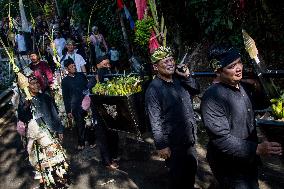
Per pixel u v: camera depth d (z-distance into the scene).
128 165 5.10
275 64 6.29
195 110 5.93
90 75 5.31
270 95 2.92
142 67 4.10
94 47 9.91
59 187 4.59
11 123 8.04
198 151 5.12
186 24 7.77
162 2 7.66
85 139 6.01
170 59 3.40
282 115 2.50
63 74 7.23
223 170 2.76
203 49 7.17
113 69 9.89
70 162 5.57
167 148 3.37
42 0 13.14
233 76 2.56
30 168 5.66
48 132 4.35
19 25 11.61
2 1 14.94
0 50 13.80
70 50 7.38
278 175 4.25
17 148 6.57
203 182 4.41
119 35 9.95
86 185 4.82
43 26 12.19
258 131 5.05
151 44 3.79
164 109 3.44
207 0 6.91
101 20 10.71
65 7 13.65
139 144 5.66
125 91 3.84
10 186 5.22
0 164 6.00
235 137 2.57
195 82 3.65
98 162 5.41
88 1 11.23
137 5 3.87
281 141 2.47
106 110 3.94
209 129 2.63
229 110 2.61
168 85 3.49
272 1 6.26
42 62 7.00
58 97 6.95
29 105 4.28
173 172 3.51
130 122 3.77
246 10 6.50
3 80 11.02
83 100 5.34
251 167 2.74
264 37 6.47
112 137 4.96
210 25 6.96
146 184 4.57
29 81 4.63
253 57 2.93
